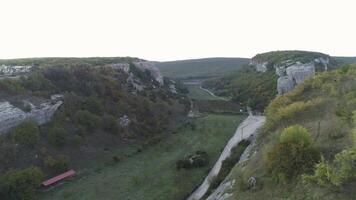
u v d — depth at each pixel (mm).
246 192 24672
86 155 53438
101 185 45531
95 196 42438
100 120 61125
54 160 48094
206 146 60250
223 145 60312
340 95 34938
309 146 22094
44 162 47438
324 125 27547
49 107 56156
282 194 20797
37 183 42250
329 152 22031
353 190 17344
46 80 61781
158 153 58094
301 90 45188
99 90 69125
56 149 51344
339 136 23859
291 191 20391
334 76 45438
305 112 34750
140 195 42312
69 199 41781
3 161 44719
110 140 59594
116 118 65250
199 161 50875
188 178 46656
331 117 29328
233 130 70562
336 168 19234
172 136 67562
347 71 43875
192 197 40969
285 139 23016
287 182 21562
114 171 50438
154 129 69375
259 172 26266
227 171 42531
